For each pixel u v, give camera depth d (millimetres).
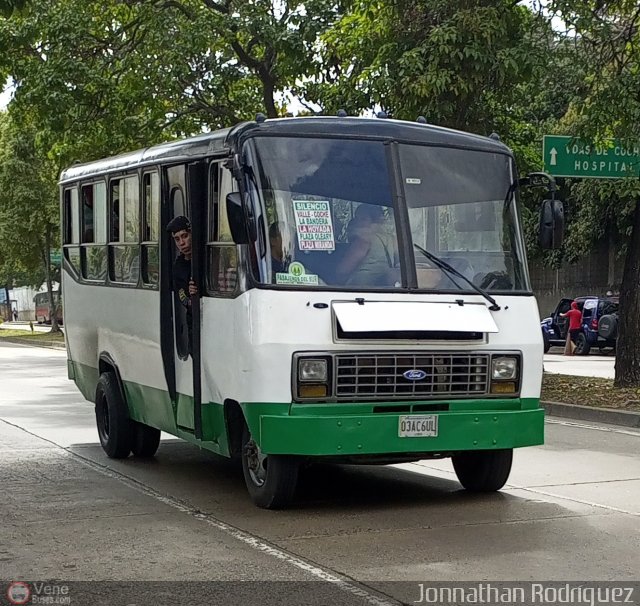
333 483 9930
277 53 21891
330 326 8203
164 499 9250
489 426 8539
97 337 11898
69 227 12961
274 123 8602
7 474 10617
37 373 25375
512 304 8820
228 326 8594
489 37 16109
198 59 22484
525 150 20406
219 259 8875
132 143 23609
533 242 34250
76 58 22172
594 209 34562
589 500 8977
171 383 9875
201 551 7316
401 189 8727
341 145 8703
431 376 8422
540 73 16609
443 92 16562
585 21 16125
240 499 9203
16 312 84938
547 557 7023
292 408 8102
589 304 32312
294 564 6918
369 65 18062
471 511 8539
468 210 8922
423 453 8445
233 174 8422
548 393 17188
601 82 16500
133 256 10750
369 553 7184
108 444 11570
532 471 10484
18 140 45500
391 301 8406
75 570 6863
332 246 8438
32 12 21781
